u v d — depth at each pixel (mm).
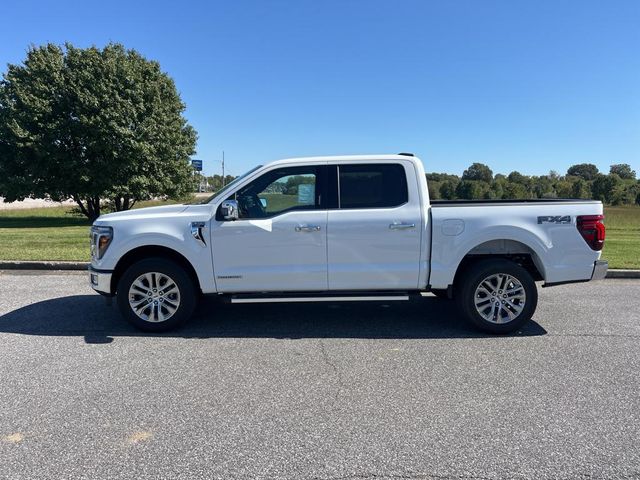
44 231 16922
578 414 3533
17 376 4215
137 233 5371
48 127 25047
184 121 31812
